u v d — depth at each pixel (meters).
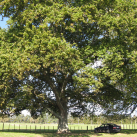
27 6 19.05
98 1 18.59
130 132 23.70
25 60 15.75
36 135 19.30
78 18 17.91
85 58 19.20
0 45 18.84
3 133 19.09
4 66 16.80
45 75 20.03
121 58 17.36
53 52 16.05
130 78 19.58
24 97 19.19
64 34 20.64
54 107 26.44
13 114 25.58
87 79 17.28
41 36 16.39
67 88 24.55
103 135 20.50
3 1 17.91
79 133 22.81
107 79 21.22
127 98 25.67
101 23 18.58
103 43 20.27
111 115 29.48
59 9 18.53
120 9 18.92
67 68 17.50
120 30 18.62
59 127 23.36
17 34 19.50
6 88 18.73
